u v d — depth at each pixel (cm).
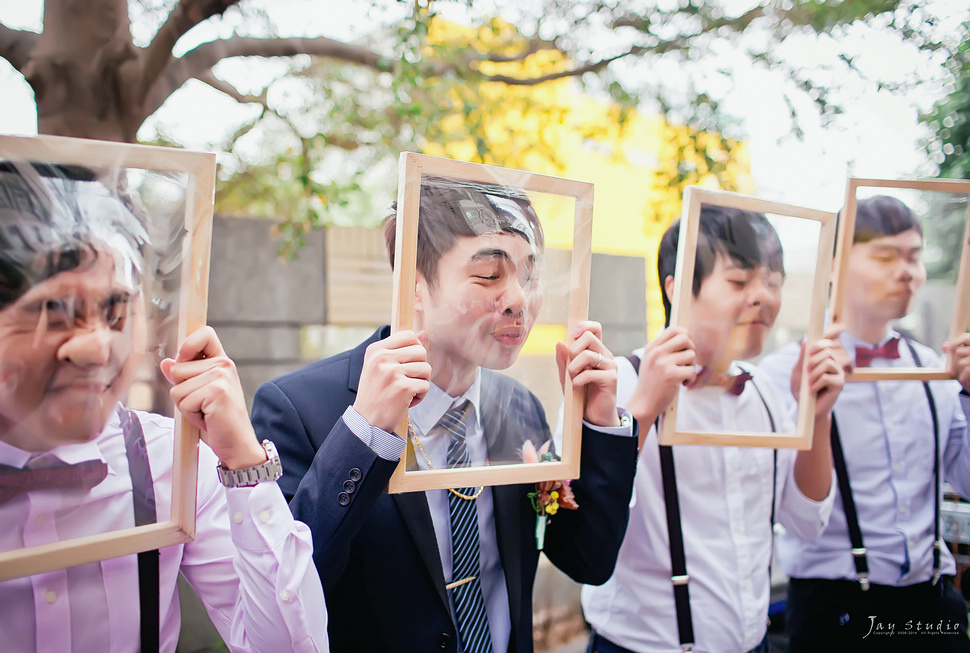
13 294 93
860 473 231
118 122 267
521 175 132
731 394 184
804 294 189
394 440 114
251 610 107
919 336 215
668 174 370
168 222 103
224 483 106
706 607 178
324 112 348
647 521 180
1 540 95
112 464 103
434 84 343
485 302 130
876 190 205
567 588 386
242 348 357
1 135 90
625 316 385
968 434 230
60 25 256
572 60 363
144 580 108
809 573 234
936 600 227
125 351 102
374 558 129
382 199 395
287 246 348
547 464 139
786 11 340
